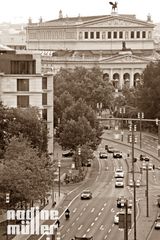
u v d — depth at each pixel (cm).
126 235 19175
